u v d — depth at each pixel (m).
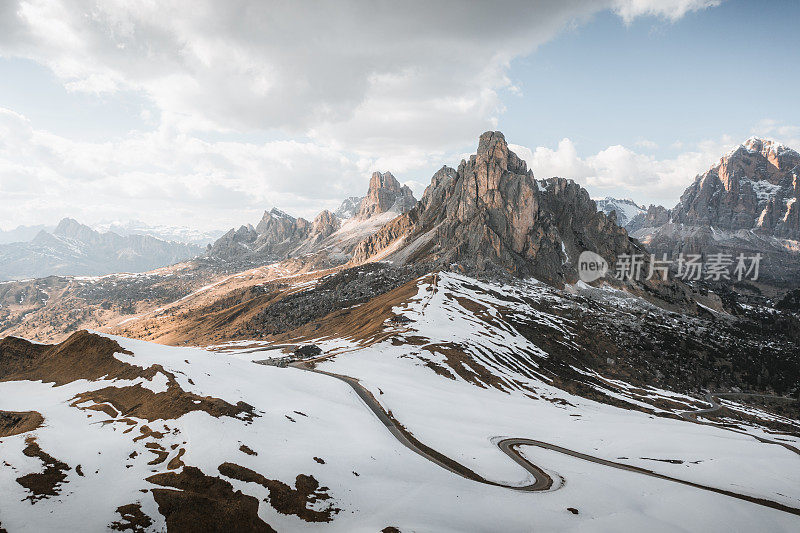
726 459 98.94
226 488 58.12
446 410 122.75
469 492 68.75
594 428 125.62
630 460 98.69
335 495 61.47
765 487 84.44
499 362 184.62
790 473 94.06
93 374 102.38
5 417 80.06
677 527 63.22
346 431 88.12
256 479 61.16
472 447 94.50
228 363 119.50
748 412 191.50
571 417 138.38
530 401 155.25
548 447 104.12
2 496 51.16
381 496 63.09
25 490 53.03
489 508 63.31
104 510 50.91
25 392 95.38
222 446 67.69
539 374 187.75
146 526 49.56
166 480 58.38
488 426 115.38
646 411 172.00
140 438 71.38
